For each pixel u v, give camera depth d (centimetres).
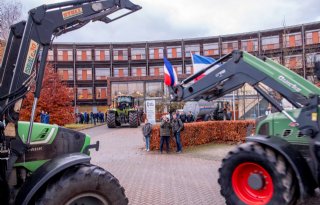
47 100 2711
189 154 1325
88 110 5931
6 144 406
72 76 5947
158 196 714
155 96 5125
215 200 675
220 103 3200
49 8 434
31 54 422
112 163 1159
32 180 381
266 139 521
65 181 374
